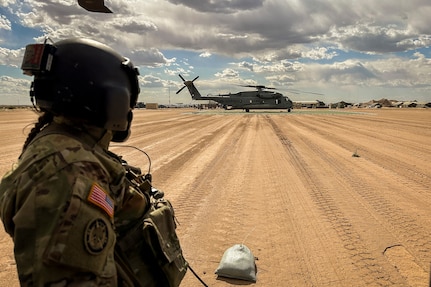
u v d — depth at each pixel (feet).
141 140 55.88
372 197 23.63
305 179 28.86
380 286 12.57
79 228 3.82
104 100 4.55
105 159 4.58
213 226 18.29
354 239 16.65
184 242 16.22
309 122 105.81
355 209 21.09
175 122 105.40
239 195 24.08
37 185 3.95
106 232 4.12
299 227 18.22
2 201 4.24
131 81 5.09
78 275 3.84
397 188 26.02
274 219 19.39
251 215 20.04
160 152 42.73
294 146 49.21
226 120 116.88
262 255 15.07
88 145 4.55
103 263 4.04
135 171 6.35
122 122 4.85
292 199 23.21
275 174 30.76
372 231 17.65
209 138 59.52
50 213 3.81
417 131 75.87
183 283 12.67
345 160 37.91
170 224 6.03
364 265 14.12
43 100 4.58
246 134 66.90
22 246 3.82
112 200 4.46
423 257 14.83
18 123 88.63
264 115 159.63
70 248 3.74
